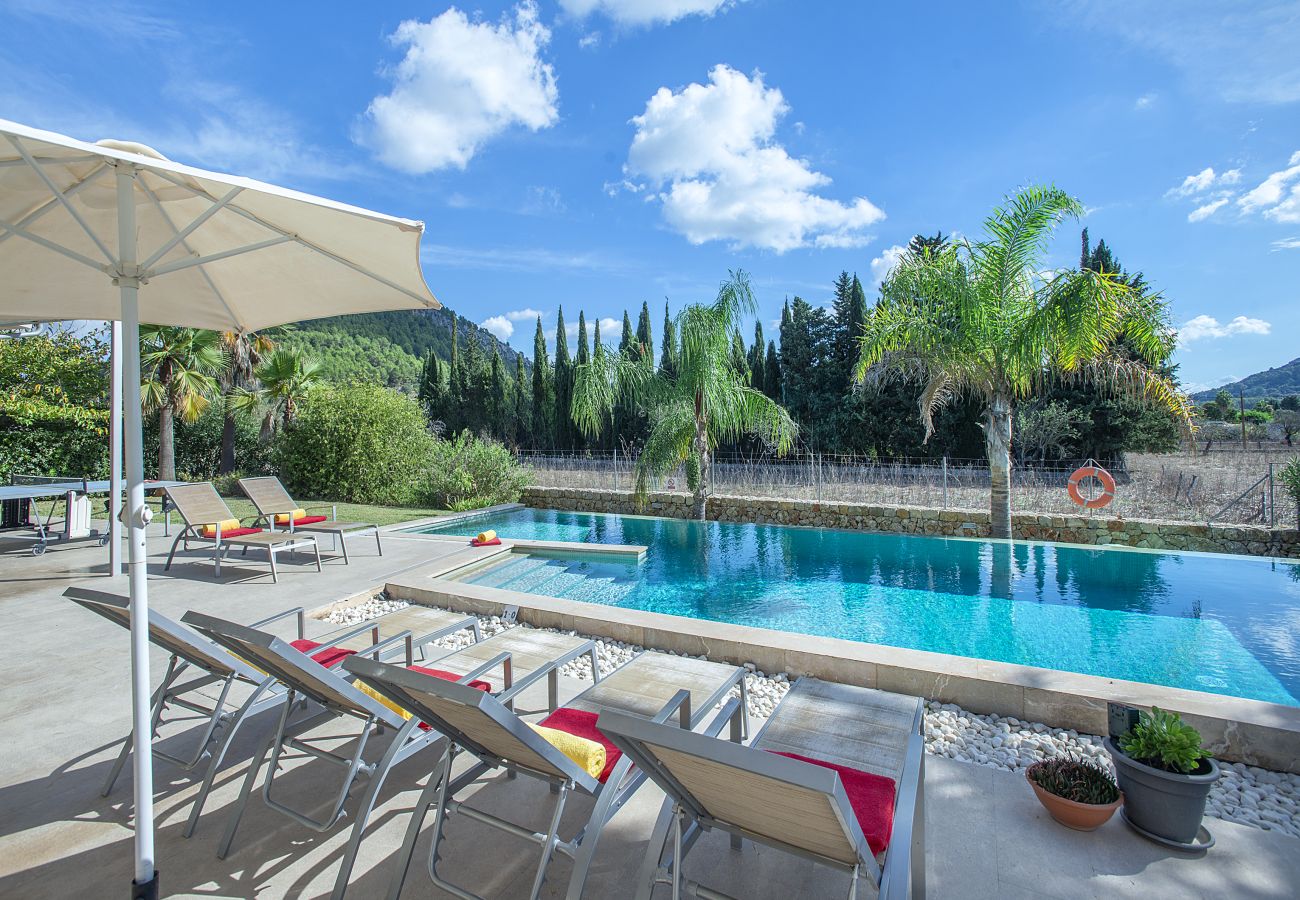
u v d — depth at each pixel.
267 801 2.53
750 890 2.22
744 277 11.87
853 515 12.26
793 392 27.02
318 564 7.22
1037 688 3.69
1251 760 3.21
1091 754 3.35
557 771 2.01
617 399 13.91
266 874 2.32
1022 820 2.64
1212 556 9.09
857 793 2.09
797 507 12.83
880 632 6.18
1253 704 3.41
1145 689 3.64
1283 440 21.67
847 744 2.51
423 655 4.50
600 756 2.26
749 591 7.68
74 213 2.00
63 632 5.09
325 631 5.15
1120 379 10.07
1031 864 2.37
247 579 6.88
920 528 11.63
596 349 13.32
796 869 2.33
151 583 6.71
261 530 8.18
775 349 28.70
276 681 2.99
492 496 14.95
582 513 14.23
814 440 25.41
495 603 5.79
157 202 2.87
